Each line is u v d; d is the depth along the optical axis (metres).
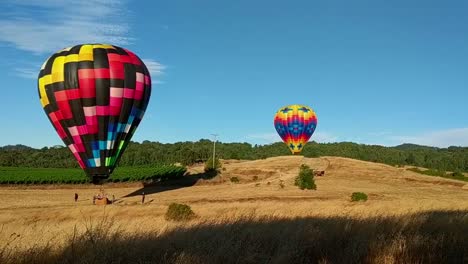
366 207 13.40
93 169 36.88
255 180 75.94
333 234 6.80
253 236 6.57
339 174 80.19
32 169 82.25
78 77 34.97
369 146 170.25
